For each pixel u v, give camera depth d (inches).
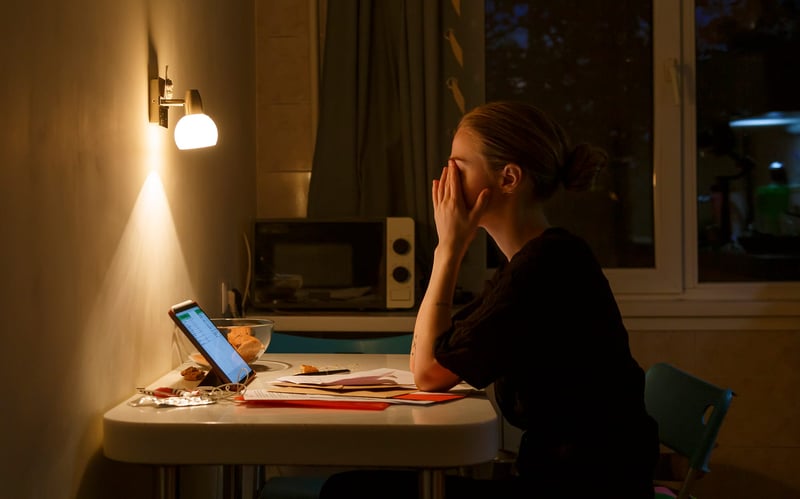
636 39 118.0
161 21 71.1
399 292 103.3
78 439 52.5
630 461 47.3
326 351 88.2
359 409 52.6
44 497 47.8
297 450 48.6
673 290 117.0
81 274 53.0
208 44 89.4
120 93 60.3
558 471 47.4
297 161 120.0
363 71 113.4
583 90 118.7
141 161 65.1
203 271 85.7
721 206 118.3
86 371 53.8
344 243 104.2
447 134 112.3
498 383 54.1
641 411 49.1
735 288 116.7
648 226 118.3
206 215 87.3
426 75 111.3
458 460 48.1
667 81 116.6
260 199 119.7
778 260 117.7
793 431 113.9
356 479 52.6
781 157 117.6
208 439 48.9
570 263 49.9
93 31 55.1
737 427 114.3
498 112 54.9
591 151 54.9
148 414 51.5
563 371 48.6
